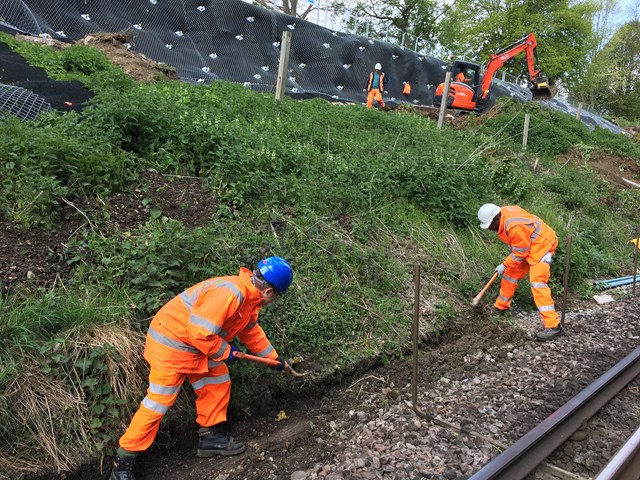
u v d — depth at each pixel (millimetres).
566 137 17531
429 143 11250
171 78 11062
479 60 43094
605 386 5285
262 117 9078
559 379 5480
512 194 10961
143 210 5633
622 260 11961
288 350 5109
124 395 3883
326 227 6742
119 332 4109
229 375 4250
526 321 7441
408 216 8133
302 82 16344
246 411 4551
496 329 6930
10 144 5340
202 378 3926
